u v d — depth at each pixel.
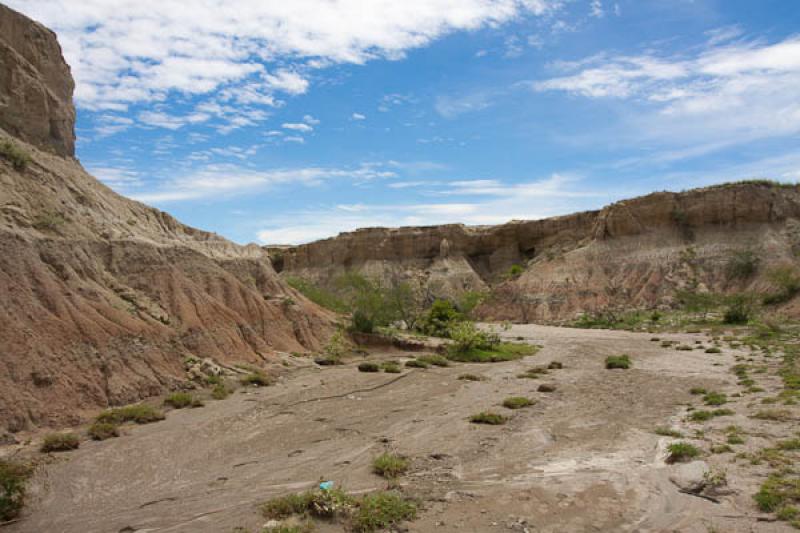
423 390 24.66
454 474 12.84
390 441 15.96
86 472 13.07
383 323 52.09
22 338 18.27
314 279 116.06
